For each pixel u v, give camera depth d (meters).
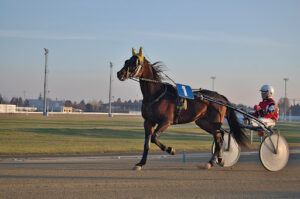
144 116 7.27
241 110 7.74
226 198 4.71
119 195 4.79
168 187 5.37
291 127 36.50
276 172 7.18
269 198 4.73
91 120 42.34
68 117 51.03
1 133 18.48
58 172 6.58
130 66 6.91
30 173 6.40
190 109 7.44
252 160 9.45
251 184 5.70
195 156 10.56
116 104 130.88
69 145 13.93
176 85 7.26
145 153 7.21
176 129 27.80
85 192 4.93
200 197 4.75
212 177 6.36
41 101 100.44
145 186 5.42
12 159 9.25
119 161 8.91
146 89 7.14
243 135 7.97
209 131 7.83
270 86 7.89
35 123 31.36
